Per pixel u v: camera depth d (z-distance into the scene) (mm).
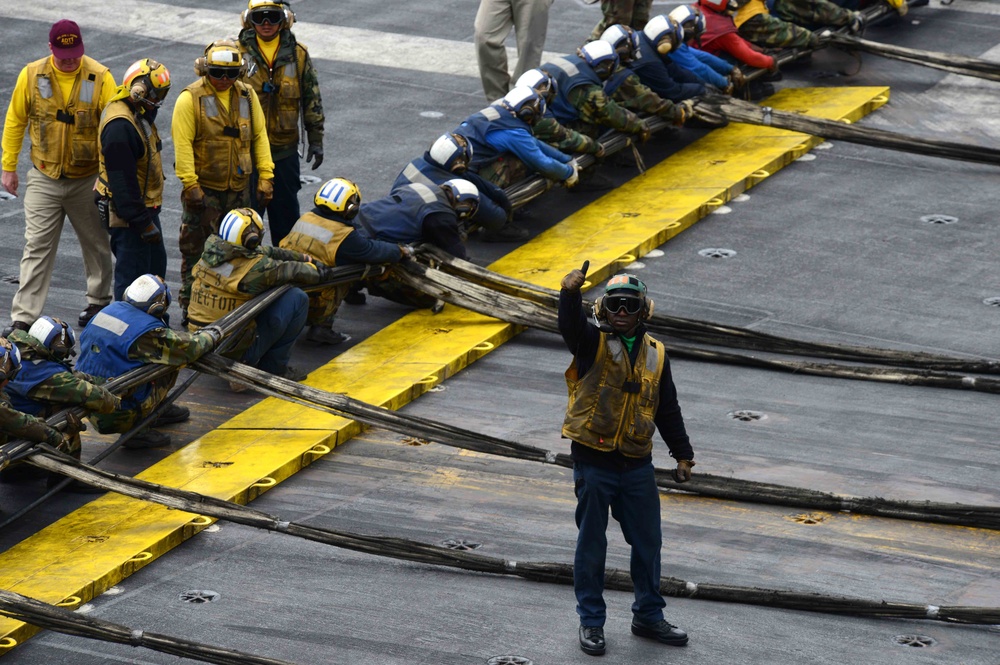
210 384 28984
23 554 22812
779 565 22828
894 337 30062
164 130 41438
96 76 29500
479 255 33906
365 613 21672
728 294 32031
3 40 48250
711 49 41594
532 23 41312
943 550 23141
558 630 21203
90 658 20766
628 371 19844
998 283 32438
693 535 23703
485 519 24250
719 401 27969
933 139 38875
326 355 29984
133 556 22703
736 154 39125
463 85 45031
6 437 24062
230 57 29094
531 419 27344
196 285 27906
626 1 43594
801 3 44281
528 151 33719
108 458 25984
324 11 51969
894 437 26500
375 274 30281
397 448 26641
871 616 21453
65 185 29766
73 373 24453
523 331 31297
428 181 32031
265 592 22281
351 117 42500
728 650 20656
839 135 39156
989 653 20562
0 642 20703
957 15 50375
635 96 37219
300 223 29734
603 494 20047
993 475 25094
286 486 25328
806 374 28984
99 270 30766
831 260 33594
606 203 36406
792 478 25109
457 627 21281
